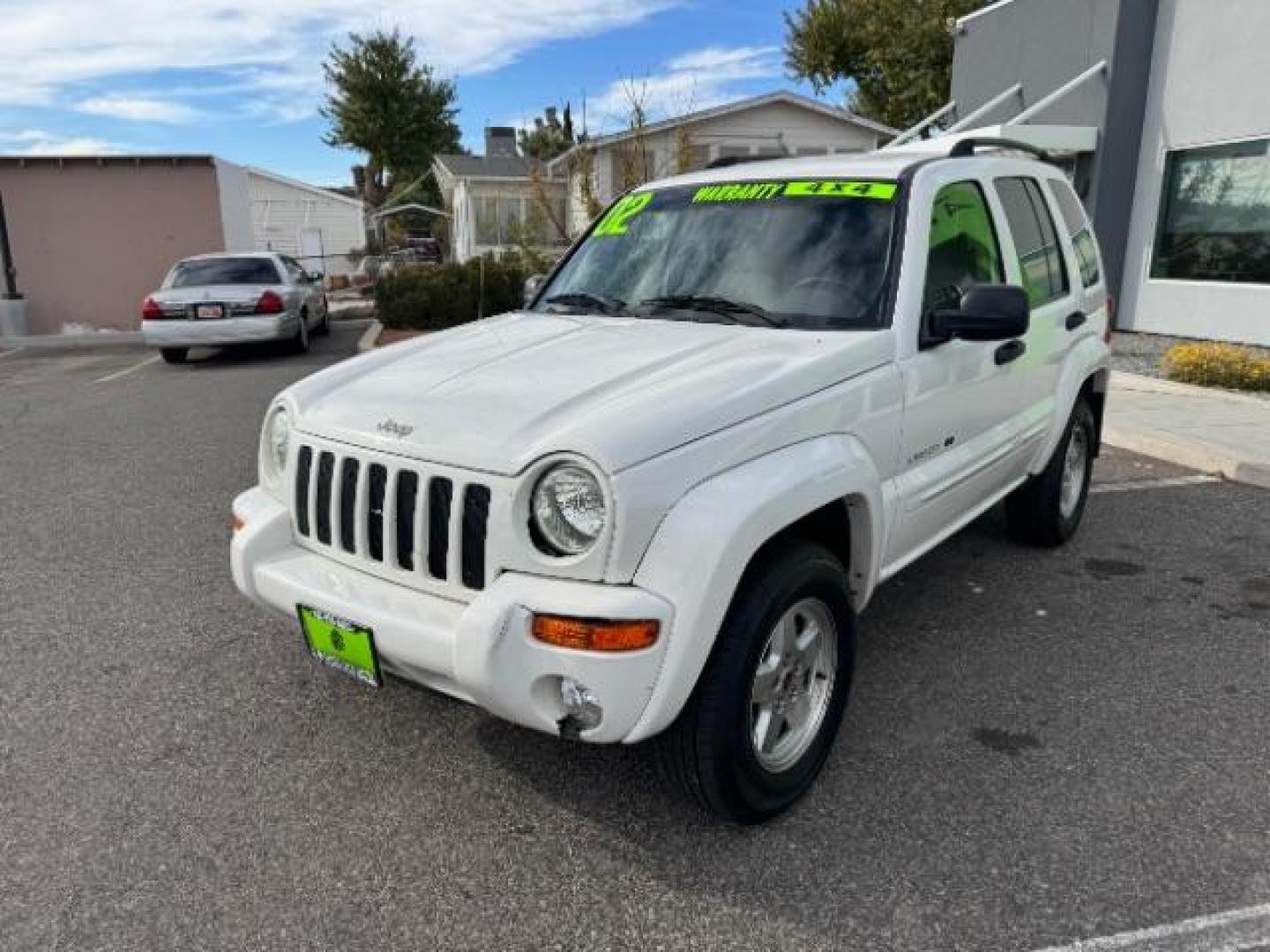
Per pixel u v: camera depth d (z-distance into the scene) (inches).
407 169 1776.6
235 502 134.3
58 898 102.3
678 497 98.4
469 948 95.2
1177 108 479.5
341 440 115.0
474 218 1226.6
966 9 922.7
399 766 127.0
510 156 1476.4
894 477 132.1
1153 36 492.1
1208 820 113.9
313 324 623.8
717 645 102.4
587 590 95.6
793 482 106.0
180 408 397.1
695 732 103.0
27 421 378.9
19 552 215.2
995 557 202.1
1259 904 99.5
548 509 97.8
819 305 136.2
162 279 747.4
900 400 129.4
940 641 163.2
